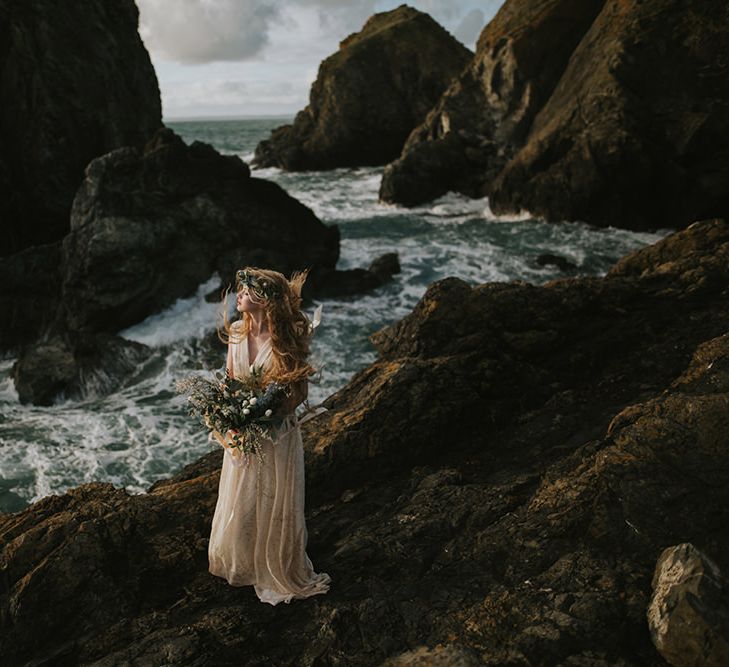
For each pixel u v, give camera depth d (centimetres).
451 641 307
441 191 2864
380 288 1587
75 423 1009
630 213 2141
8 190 1962
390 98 4244
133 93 2531
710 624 259
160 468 883
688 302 631
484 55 2966
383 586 358
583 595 306
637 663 277
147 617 350
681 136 2044
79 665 326
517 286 624
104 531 390
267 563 348
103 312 1293
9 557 372
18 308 1358
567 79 2569
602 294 636
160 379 1166
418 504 425
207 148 1588
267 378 331
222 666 313
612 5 2364
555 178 2234
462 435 509
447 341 592
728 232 709
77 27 2220
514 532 370
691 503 335
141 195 1420
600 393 536
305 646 322
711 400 362
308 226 1659
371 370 577
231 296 1398
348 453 473
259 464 339
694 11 2069
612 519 347
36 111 2066
